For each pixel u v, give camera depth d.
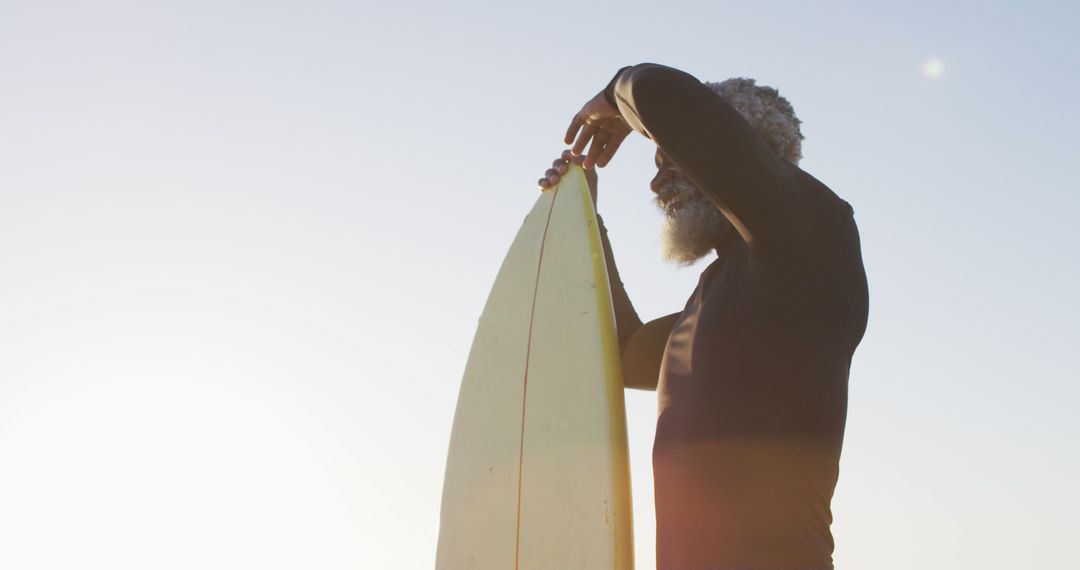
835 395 1.62
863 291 1.75
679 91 1.65
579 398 2.08
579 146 2.26
